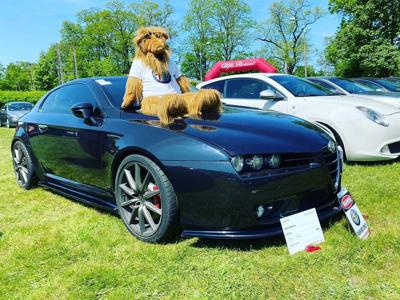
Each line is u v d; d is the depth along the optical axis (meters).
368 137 4.85
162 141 2.74
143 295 2.22
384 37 26.05
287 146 2.64
